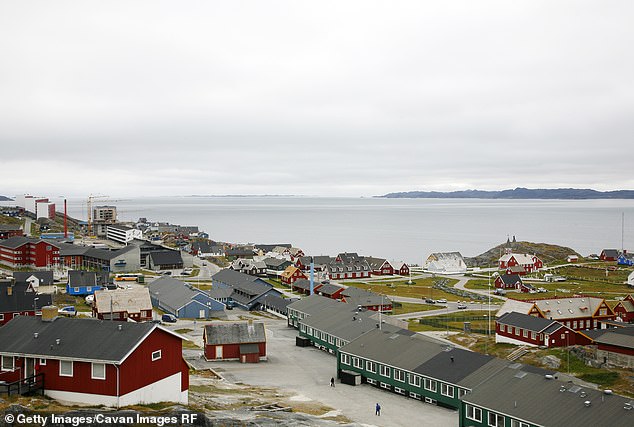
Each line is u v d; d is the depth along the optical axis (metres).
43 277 143.00
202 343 99.38
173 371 53.88
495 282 169.12
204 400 58.25
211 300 126.62
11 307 96.25
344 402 65.81
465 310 132.62
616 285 172.62
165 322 117.38
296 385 74.12
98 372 48.47
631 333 81.62
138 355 49.72
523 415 51.12
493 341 99.50
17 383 48.28
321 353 94.38
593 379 73.00
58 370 49.41
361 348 77.62
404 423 58.00
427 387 66.38
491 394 55.88
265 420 50.94
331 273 189.75
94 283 136.50
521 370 59.19
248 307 138.00
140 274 174.12
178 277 184.88
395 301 145.25
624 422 45.78
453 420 59.38
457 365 66.12
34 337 51.88
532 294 156.00
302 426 50.62
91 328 52.22
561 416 49.19
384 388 72.75
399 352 73.50
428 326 113.56
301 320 105.69
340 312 102.50
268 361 88.50
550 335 90.50
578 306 110.06
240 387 70.12
